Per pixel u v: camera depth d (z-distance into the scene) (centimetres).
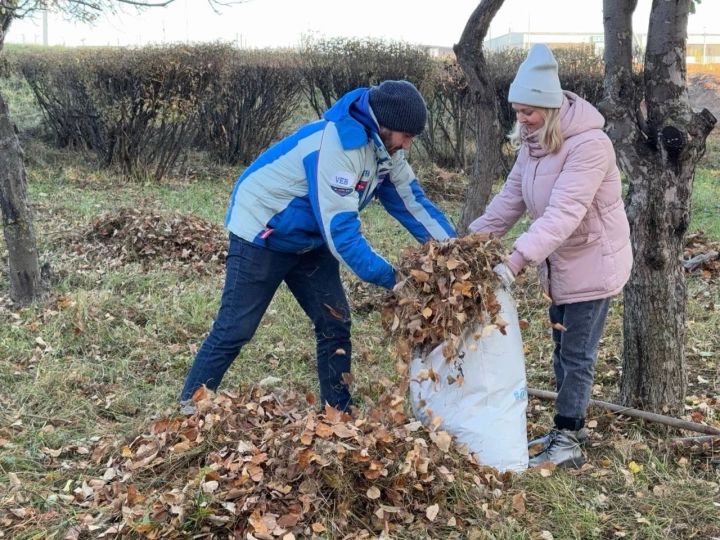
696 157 337
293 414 310
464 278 280
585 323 304
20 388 385
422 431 302
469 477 290
